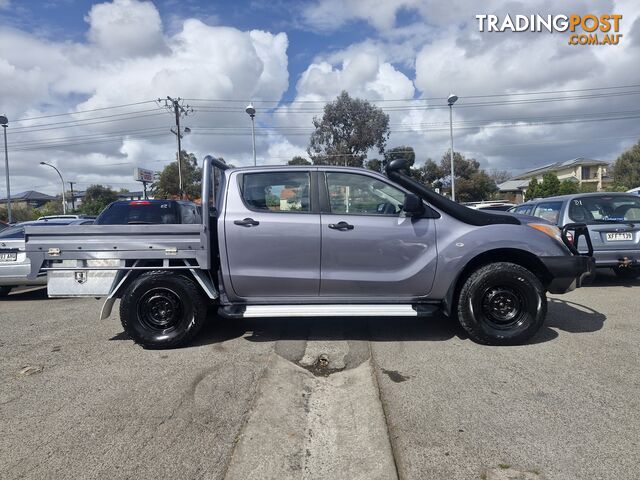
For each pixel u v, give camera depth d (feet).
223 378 12.57
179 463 8.54
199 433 9.64
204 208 14.94
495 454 8.62
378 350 14.60
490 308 14.70
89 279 15.17
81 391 11.89
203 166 15.39
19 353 15.26
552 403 10.62
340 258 14.73
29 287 30.42
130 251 14.87
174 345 15.12
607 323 16.99
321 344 15.37
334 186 15.14
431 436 9.32
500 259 15.48
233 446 9.14
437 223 14.83
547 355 13.74
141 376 12.85
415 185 14.96
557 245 14.89
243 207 15.03
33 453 8.95
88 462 8.61
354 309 14.57
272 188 15.19
